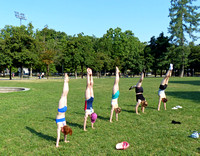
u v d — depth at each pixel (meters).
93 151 5.12
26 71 104.44
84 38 55.72
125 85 27.00
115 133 6.61
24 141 5.91
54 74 87.56
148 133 6.56
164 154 4.88
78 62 53.53
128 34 79.38
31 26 58.12
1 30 58.56
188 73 72.56
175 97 15.05
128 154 4.91
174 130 6.84
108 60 68.62
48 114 9.52
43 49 57.59
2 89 21.38
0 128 7.14
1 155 4.90
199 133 6.39
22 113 9.67
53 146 5.51
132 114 9.52
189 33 54.56
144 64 66.44
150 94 17.08
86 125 7.67
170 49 57.34
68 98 15.06
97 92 19.03
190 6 54.66
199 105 11.57
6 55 42.44
